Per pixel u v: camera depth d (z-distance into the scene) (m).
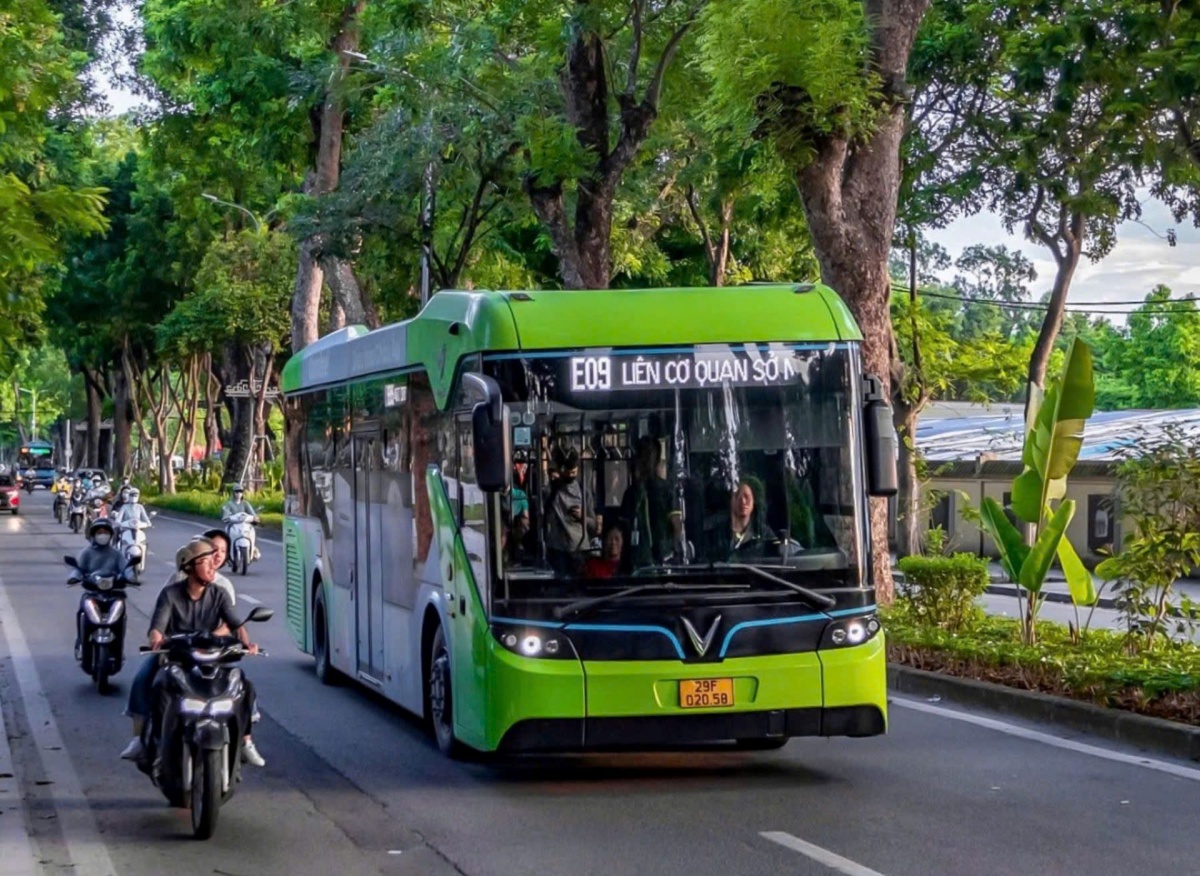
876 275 17.83
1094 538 37.69
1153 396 68.38
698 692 9.53
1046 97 24.89
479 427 9.39
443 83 26.56
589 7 21.98
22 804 9.63
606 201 23.53
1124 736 11.46
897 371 30.56
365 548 13.47
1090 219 28.47
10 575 30.41
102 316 63.28
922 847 8.19
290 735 12.27
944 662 14.38
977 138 28.73
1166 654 13.77
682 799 9.55
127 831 9.00
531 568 9.62
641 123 23.12
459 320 10.53
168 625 9.39
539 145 22.75
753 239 39.44
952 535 42.62
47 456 128.88
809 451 9.93
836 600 9.81
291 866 8.11
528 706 9.46
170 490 73.94
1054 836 8.43
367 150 29.39
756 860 7.95
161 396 80.56
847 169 17.92
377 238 30.58
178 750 8.97
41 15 10.24
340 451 14.49
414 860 8.19
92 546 15.32
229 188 48.28
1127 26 15.35
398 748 11.65
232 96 34.75
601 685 9.48
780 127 16.88
